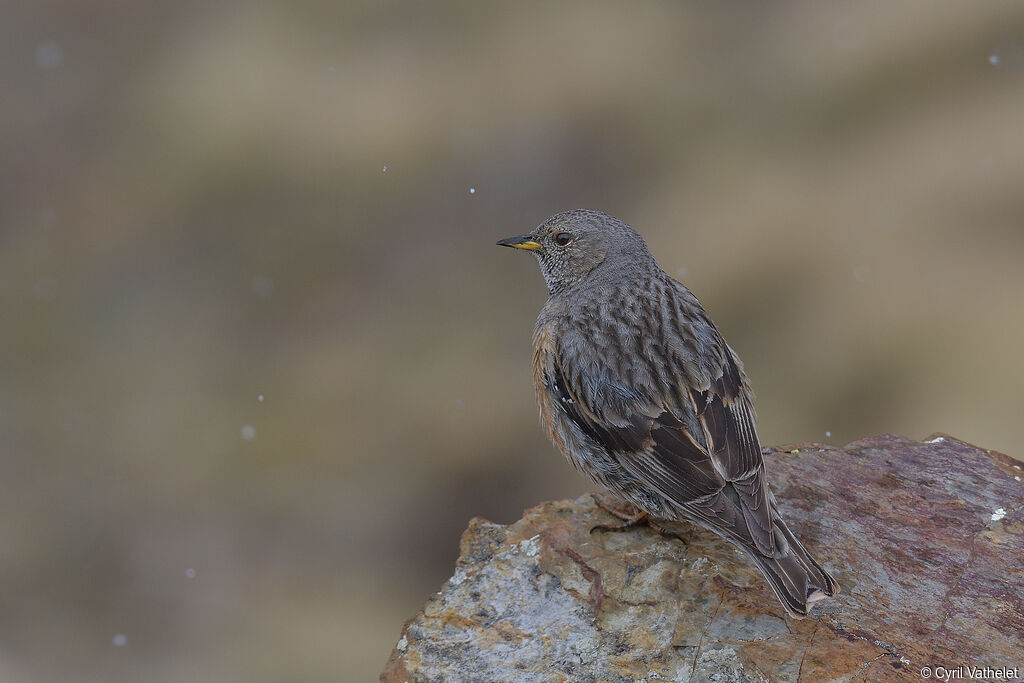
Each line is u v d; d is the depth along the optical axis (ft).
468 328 58.75
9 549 52.44
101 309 64.80
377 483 53.01
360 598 49.47
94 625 49.47
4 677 46.09
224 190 68.13
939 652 17.38
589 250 23.99
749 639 18.02
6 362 61.77
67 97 76.95
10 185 72.59
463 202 64.28
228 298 63.21
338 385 56.70
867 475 21.81
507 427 53.88
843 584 18.79
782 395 47.91
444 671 18.54
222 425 56.95
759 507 18.71
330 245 63.77
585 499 22.15
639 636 18.65
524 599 19.90
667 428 20.29
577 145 64.85
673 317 21.89
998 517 20.29
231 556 52.11
